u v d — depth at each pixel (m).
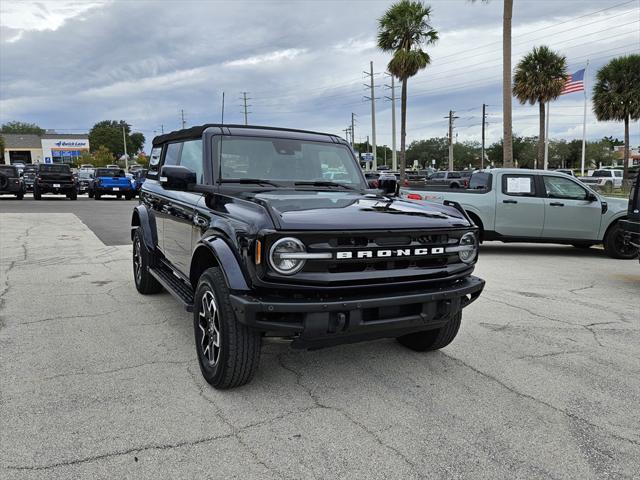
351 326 3.18
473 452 2.89
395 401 3.51
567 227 10.08
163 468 2.69
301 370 4.03
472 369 4.10
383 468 2.73
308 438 3.01
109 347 4.46
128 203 24.14
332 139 5.13
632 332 5.13
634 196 7.59
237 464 2.74
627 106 31.92
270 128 4.86
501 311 5.88
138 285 6.40
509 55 17.14
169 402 3.43
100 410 3.30
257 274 3.08
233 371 3.42
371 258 3.24
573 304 6.25
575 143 93.31
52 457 2.76
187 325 5.11
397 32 26.97
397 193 4.96
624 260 9.87
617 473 2.72
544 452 2.91
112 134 116.25
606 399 3.59
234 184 4.30
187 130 4.94
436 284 3.60
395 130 42.12
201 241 3.70
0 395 3.48
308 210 3.42
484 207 10.04
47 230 12.80
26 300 6.04
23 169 34.25
